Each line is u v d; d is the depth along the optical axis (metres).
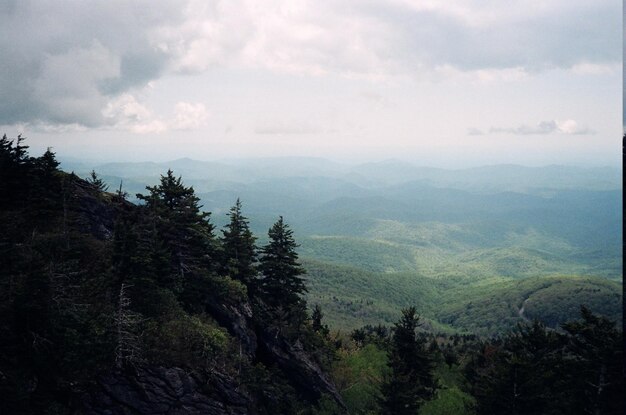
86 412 25.12
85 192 40.16
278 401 37.81
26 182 35.28
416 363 48.94
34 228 32.53
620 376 31.88
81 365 24.67
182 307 36.00
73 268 30.44
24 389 21.97
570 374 35.22
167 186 40.22
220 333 34.34
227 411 30.67
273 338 42.75
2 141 35.53
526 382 34.81
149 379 28.23
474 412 45.28
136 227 36.03
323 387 43.88
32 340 22.95
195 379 30.44
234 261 42.44
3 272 26.09
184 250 39.06
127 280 29.84
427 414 45.66
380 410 42.62
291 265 46.28
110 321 27.48
